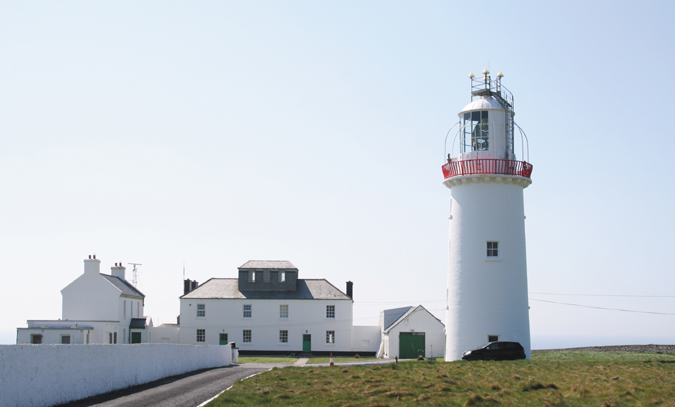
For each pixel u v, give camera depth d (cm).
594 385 2438
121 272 7919
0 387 1753
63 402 2088
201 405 2148
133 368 2731
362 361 5816
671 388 2298
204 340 7469
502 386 2502
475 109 4100
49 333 6106
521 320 3947
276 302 7519
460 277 4016
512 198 4041
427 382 2664
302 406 2158
